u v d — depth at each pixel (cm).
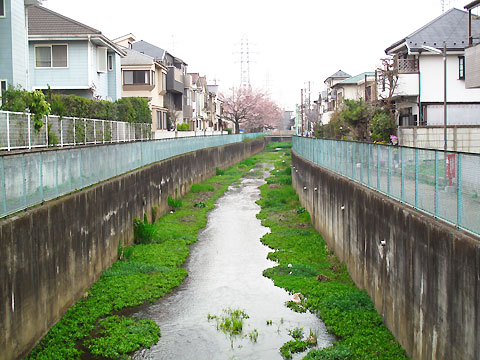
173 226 2088
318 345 984
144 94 4047
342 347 941
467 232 687
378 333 989
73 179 1268
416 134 2356
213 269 1516
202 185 3378
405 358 866
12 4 2011
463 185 700
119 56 3397
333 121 4125
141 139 3031
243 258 1633
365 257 1202
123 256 1598
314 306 1176
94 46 2944
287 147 8644
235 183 3703
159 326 1098
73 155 1273
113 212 1545
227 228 2106
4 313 819
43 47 2833
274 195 2927
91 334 1041
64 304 1114
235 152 5569
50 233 1032
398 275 930
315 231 1973
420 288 808
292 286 1315
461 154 711
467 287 632
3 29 2002
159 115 4375
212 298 1263
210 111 7688
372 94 3922
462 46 2861
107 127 2384
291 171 3850
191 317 1145
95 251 1355
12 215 907
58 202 1084
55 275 1059
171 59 5362
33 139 1642
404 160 977
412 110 3041
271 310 1176
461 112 2914
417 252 822
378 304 1084
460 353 654
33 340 941
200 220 2236
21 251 889
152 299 1243
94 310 1149
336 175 1653
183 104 5525
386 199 1047
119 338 1016
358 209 1277
